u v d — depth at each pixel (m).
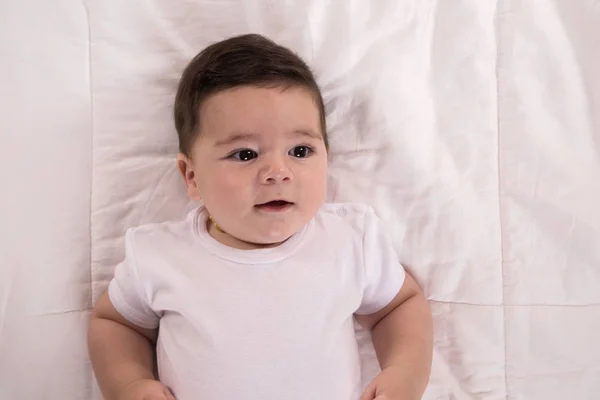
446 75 0.86
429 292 0.86
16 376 0.82
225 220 0.74
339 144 0.86
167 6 0.86
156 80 0.86
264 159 0.71
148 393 0.73
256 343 0.73
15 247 0.82
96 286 0.84
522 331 0.86
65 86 0.84
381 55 0.85
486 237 0.86
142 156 0.86
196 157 0.75
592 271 0.85
